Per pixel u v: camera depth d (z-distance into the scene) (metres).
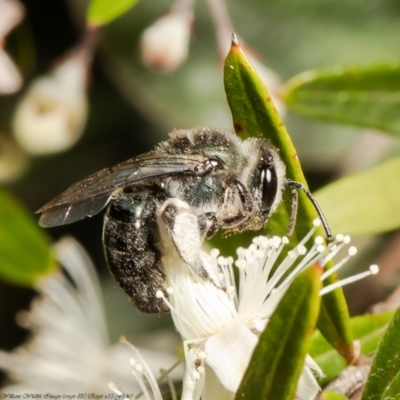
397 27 0.13
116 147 0.13
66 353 0.11
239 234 0.09
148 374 0.09
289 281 0.09
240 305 0.09
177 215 0.09
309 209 0.09
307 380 0.09
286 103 0.10
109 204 0.10
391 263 0.11
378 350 0.09
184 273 0.09
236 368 0.09
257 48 0.13
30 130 0.12
